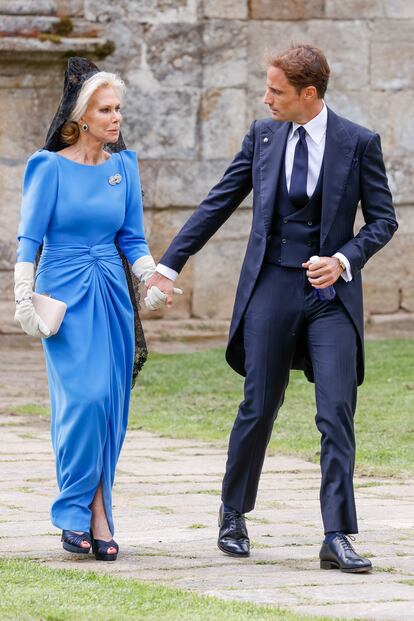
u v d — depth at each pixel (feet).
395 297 126.62
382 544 47.21
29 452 67.51
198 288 123.03
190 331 121.29
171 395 88.33
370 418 78.38
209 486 59.31
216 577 40.98
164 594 37.47
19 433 74.08
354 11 124.16
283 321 43.86
